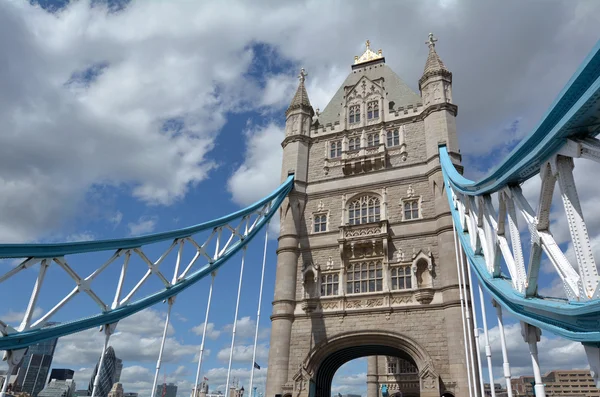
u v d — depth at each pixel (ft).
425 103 126.82
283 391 102.68
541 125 33.17
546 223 36.58
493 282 52.08
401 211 115.03
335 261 115.85
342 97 150.41
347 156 130.82
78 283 49.85
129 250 59.57
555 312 33.96
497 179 46.11
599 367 30.30
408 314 101.09
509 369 51.98
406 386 192.34
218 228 87.40
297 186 129.59
